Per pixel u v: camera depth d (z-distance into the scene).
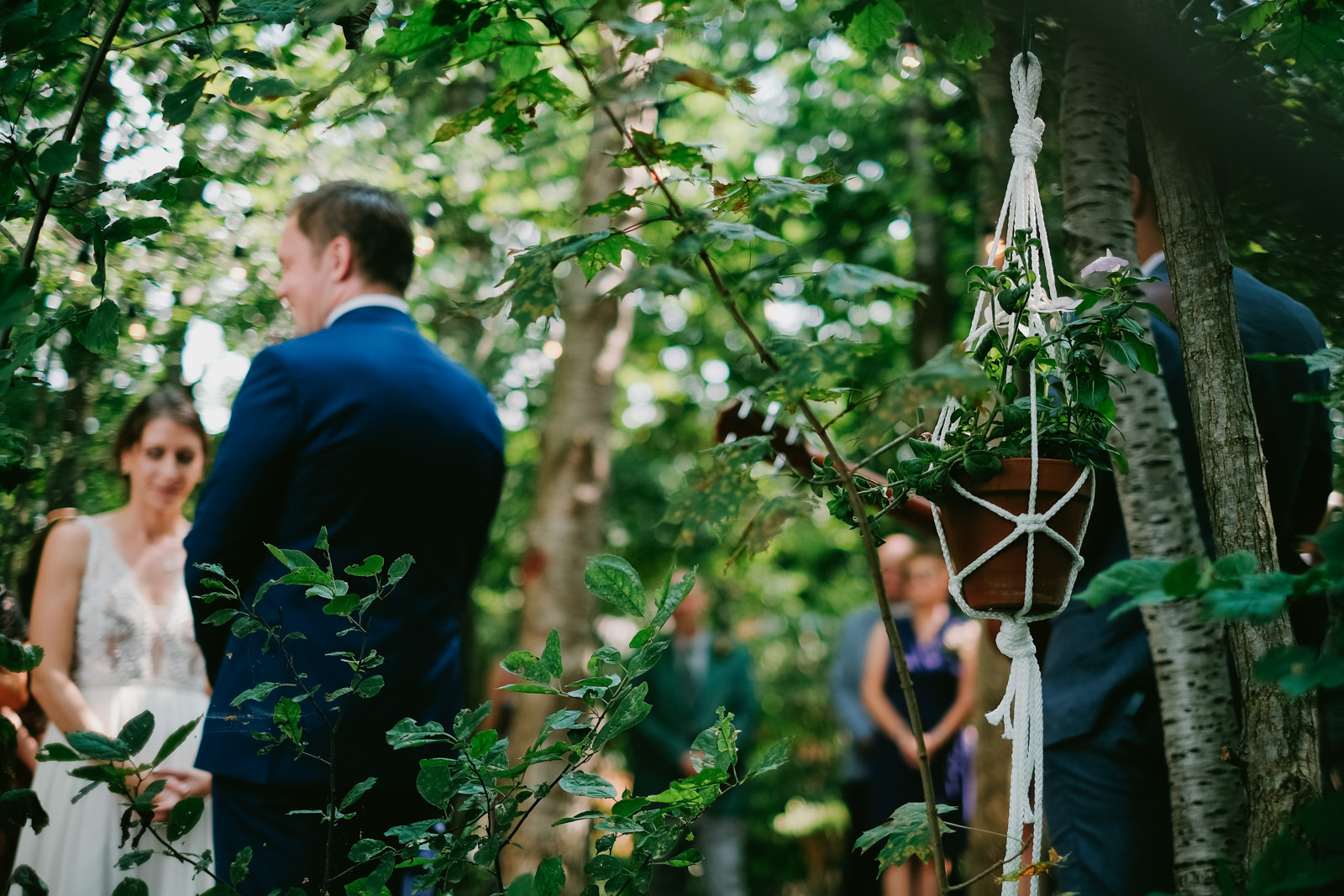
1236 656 1.47
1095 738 2.04
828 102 7.80
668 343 12.23
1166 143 1.60
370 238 2.49
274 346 2.28
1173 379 2.07
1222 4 2.00
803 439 1.93
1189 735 1.78
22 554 3.22
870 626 5.70
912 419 1.51
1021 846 1.43
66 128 1.68
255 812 2.06
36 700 2.95
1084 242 2.00
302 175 3.66
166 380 3.52
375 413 2.21
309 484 2.16
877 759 5.49
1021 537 1.45
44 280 2.61
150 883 2.69
